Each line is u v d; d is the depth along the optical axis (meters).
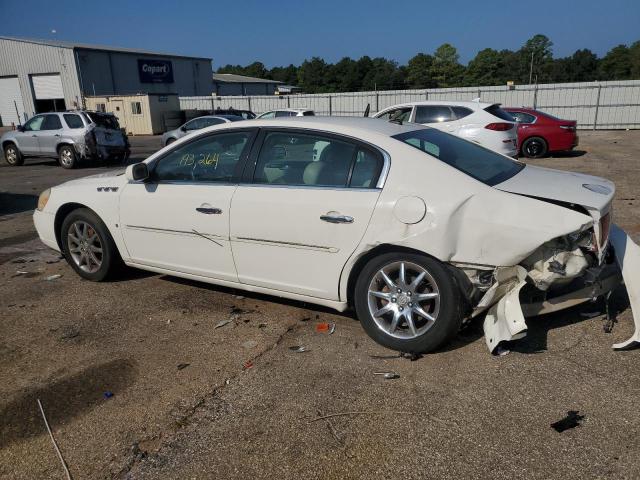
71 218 5.08
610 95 26.14
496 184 3.39
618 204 8.08
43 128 16.27
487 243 3.19
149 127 33.84
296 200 3.71
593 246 3.24
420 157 3.47
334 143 3.73
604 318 3.95
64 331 4.10
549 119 15.30
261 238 3.90
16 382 3.38
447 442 2.67
